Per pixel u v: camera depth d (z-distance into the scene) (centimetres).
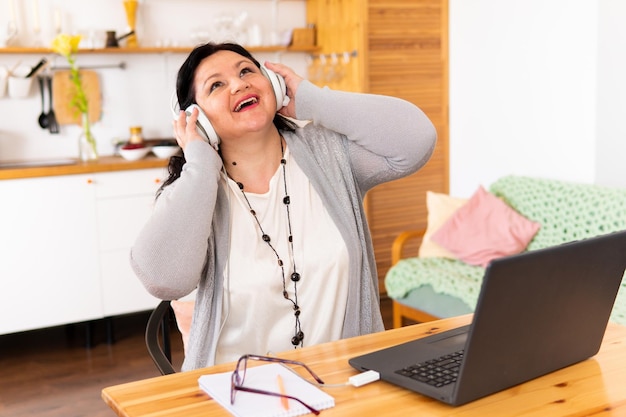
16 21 445
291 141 198
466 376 127
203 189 174
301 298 190
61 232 402
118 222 415
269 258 189
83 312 411
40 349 415
